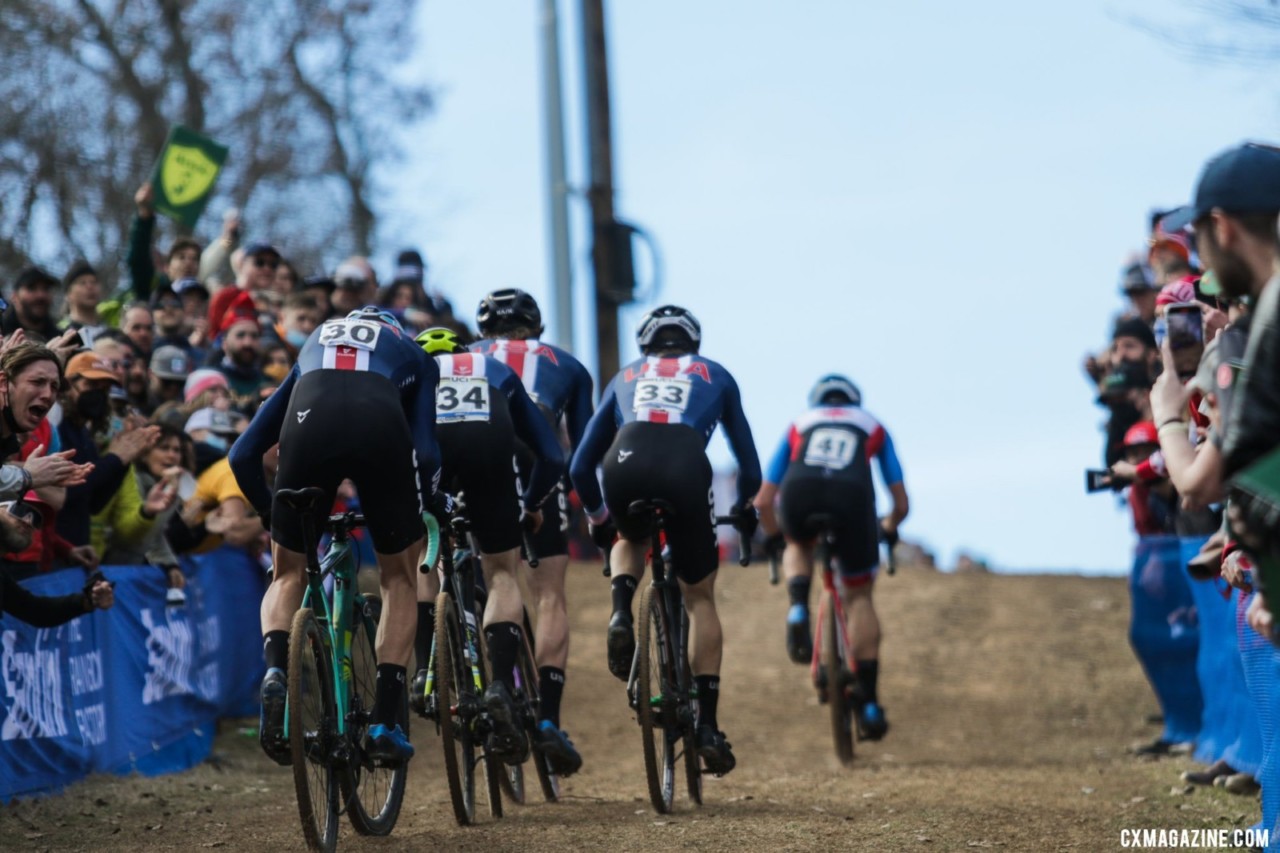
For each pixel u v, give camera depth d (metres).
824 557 19.19
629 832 13.09
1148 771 17.86
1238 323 8.25
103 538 17.41
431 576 14.41
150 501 16.44
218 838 12.88
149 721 17.02
